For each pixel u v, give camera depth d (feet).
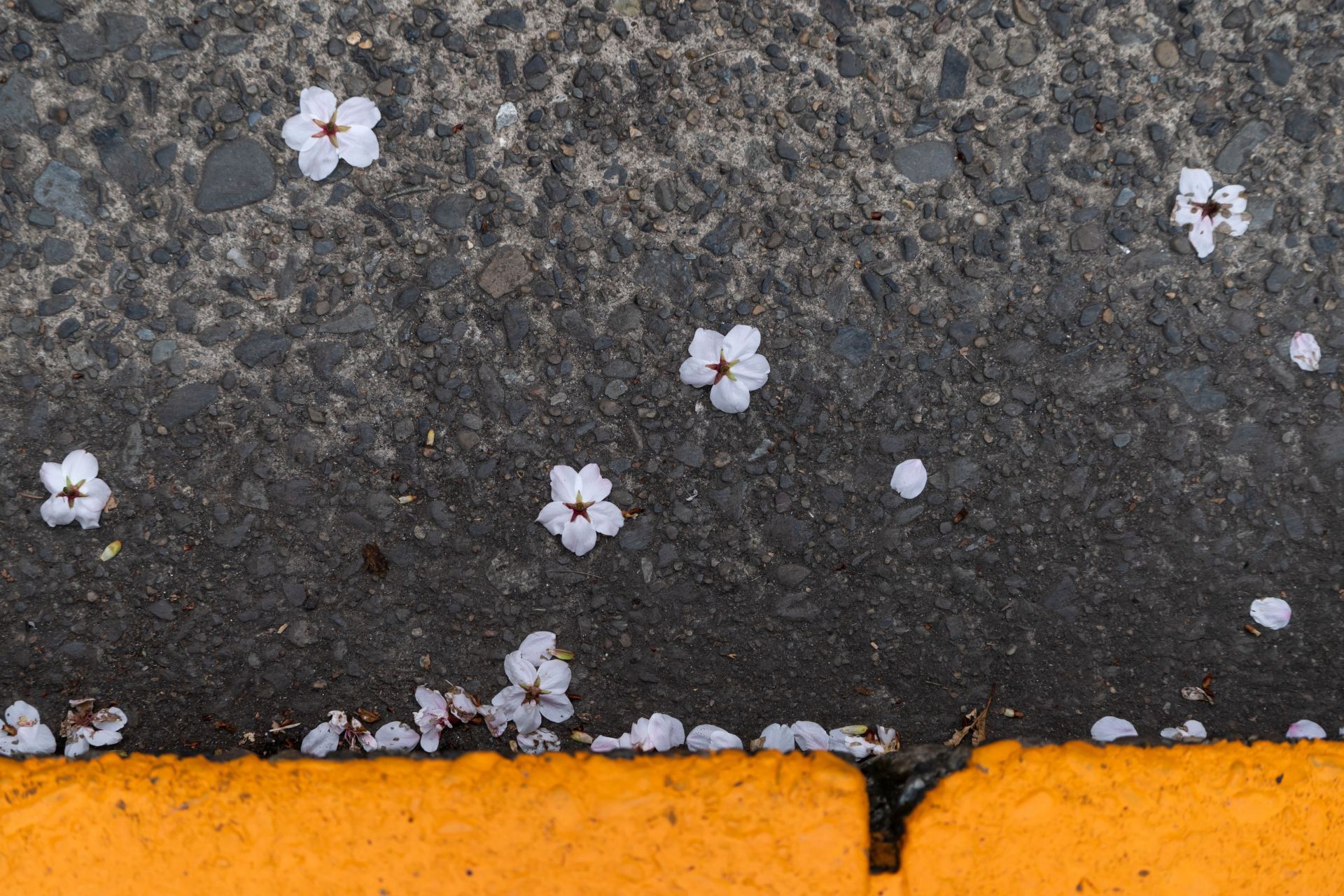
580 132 4.20
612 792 4.06
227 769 4.07
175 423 4.21
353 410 4.22
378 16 4.18
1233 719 4.24
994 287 4.23
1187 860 4.08
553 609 4.24
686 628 4.25
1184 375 4.23
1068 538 4.24
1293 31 4.20
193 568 4.22
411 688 4.24
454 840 4.05
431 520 4.23
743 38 4.20
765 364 4.21
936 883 4.06
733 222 4.22
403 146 4.20
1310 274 4.22
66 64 4.17
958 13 4.20
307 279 4.20
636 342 4.23
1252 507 4.23
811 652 4.25
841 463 4.24
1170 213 4.22
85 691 4.22
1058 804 4.07
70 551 4.21
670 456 4.23
